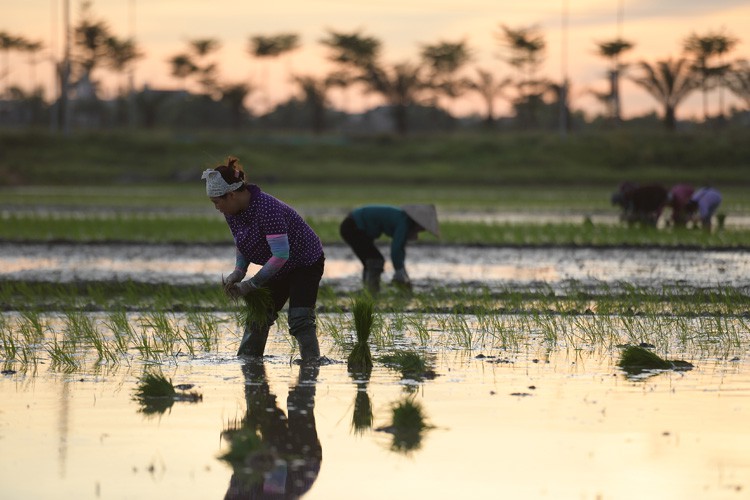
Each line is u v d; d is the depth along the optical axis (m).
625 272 43.31
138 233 62.69
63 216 82.25
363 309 21.55
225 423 16.47
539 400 18.08
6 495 12.77
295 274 21.81
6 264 46.50
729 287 34.44
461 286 37.16
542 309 30.33
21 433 15.74
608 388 19.09
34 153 194.75
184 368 21.11
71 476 13.57
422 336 25.20
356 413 17.19
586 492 13.01
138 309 30.45
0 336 25.12
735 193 147.75
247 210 20.73
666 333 25.97
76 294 34.66
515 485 13.26
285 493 12.95
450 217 86.19
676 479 13.47
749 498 12.74
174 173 185.12
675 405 17.67
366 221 34.56
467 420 16.61
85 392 18.70
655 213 63.88
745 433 15.81
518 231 62.97
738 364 21.69
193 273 42.44
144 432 15.86
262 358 22.30
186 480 13.44
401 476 13.66
